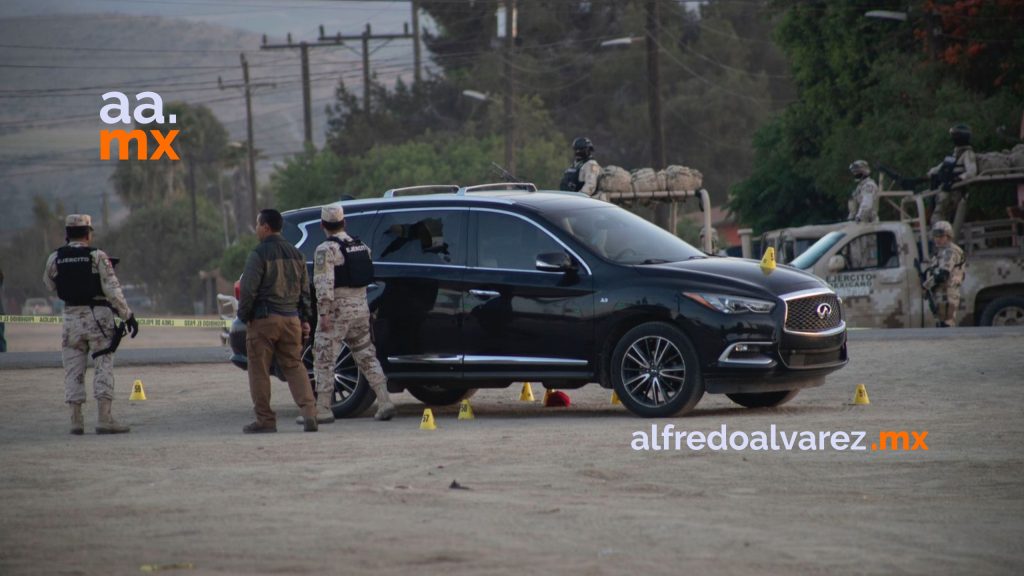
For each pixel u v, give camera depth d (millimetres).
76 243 45156
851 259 75688
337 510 27641
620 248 46312
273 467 34125
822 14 141625
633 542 24375
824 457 34844
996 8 121000
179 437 42750
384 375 46844
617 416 46062
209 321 73312
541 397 54812
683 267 44812
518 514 27078
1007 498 29297
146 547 24328
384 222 48688
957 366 59250
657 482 31172
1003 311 75375
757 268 45594
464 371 46531
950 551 24016
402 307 47438
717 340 43125
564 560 22906
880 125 123562
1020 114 113500
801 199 145125
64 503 29266
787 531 25500
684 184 78812
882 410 45656
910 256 74250
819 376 45094
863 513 27484
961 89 120625
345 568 22359
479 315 46281
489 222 47000
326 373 45844
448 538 24672
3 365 70500
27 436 44250
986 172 78562
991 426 40438
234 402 54719
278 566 22547
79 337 44625
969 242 78812
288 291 44062
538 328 45469
